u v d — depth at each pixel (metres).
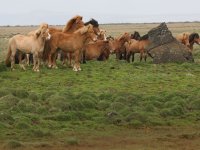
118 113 17.69
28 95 20.28
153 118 17.42
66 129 15.70
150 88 23.44
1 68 28.20
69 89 22.53
